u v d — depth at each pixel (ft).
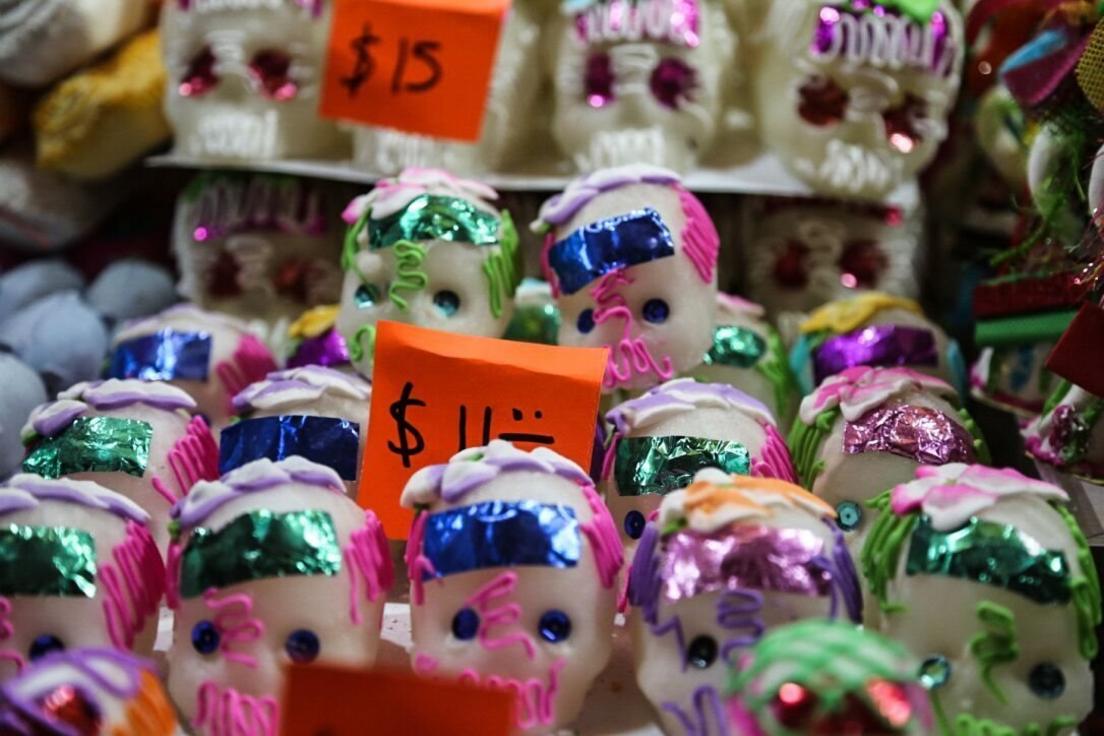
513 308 1.94
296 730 1.39
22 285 2.45
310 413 1.78
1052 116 1.81
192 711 1.52
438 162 2.21
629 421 1.73
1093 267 1.72
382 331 1.76
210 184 2.33
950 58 2.18
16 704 1.34
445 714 1.39
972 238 2.37
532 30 2.32
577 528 1.53
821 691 1.29
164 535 1.73
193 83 2.26
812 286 2.28
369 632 1.56
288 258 2.33
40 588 1.53
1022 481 1.53
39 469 1.72
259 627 1.50
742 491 1.52
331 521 1.55
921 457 1.71
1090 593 1.49
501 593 1.50
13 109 2.47
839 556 1.51
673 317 1.82
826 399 1.79
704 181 2.21
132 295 2.41
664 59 2.18
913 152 2.20
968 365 2.32
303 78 2.27
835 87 2.18
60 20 2.29
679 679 1.48
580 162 2.22
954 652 1.48
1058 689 1.48
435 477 1.56
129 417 1.77
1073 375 1.71
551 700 1.51
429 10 2.02
